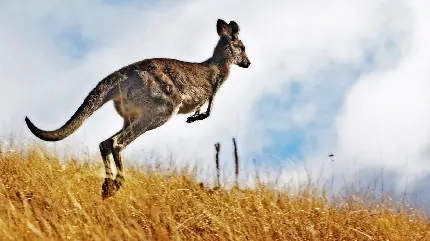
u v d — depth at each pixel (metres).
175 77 25.25
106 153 23.38
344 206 23.69
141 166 25.28
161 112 24.67
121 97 24.31
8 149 24.44
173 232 20.11
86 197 21.61
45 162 23.47
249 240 20.08
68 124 23.12
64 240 17.81
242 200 23.08
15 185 21.81
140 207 21.50
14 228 17.45
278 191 24.02
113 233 18.77
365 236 21.61
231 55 27.67
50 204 20.39
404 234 21.81
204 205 22.16
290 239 21.00
